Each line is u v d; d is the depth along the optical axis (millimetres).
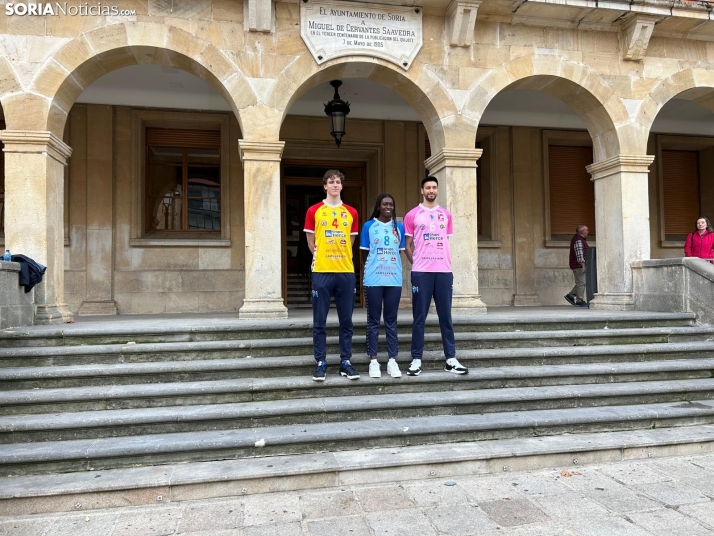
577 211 11500
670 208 12141
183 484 3668
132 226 9383
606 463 4340
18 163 6336
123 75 8562
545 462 4238
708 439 4586
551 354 5688
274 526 3258
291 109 9953
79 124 9250
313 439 4199
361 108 10172
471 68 7590
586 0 7496
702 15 7918
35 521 3377
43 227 6344
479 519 3328
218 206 10070
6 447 4000
